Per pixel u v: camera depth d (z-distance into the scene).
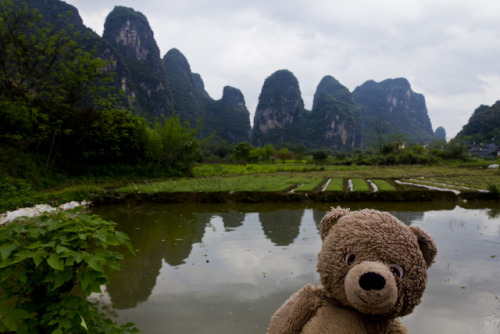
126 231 8.01
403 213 10.46
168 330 3.33
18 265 1.61
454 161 53.22
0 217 8.11
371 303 1.24
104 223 1.80
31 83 18.72
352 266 1.39
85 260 1.54
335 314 1.44
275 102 163.62
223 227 8.39
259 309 3.77
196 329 3.35
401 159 50.59
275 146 135.25
